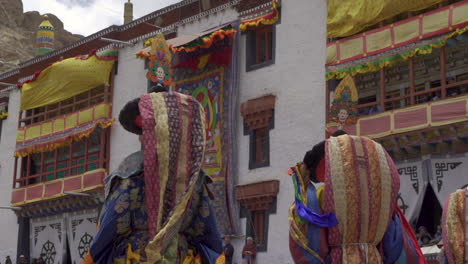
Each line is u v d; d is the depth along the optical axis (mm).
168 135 4770
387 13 19141
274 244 21938
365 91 20734
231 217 23109
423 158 18406
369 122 18938
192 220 4934
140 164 4781
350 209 5434
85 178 28688
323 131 21219
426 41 18266
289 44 22688
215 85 24250
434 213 19406
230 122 23625
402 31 18859
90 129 28812
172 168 4758
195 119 4941
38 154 33094
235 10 24641
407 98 19703
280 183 22141
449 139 17672
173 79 25688
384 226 5527
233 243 23109
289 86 22453
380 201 5512
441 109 17609
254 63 23875
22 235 32562
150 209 4656
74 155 31312
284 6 23031
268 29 23688
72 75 29906
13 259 32875
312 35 22062
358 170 5508
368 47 19672
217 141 23859
